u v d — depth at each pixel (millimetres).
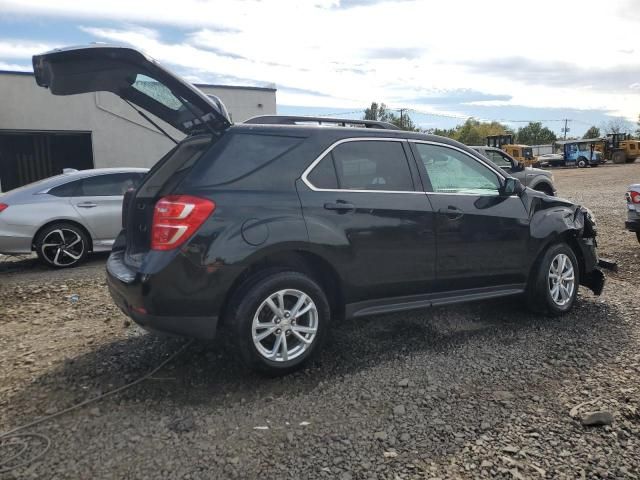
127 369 3801
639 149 48094
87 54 3311
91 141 17969
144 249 3635
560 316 4922
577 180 28125
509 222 4582
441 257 4219
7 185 17469
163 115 4254
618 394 3322
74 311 5332
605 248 8469
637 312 5031
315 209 3635
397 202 4004
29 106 16953
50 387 3521
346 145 3918
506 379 3584
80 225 7645
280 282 3496
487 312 5074
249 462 2656
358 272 3824
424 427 2979
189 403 3277
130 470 2590
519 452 2725
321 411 3172
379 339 4359
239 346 3422
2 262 8305
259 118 4234
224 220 3324
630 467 2590
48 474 2557
